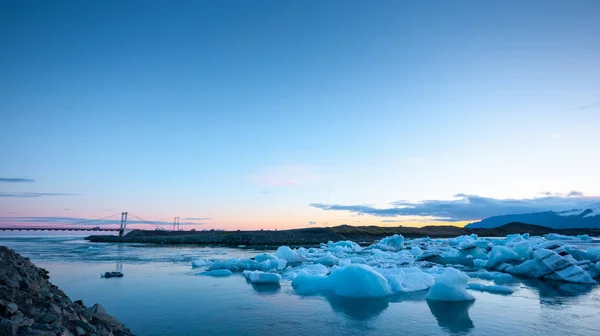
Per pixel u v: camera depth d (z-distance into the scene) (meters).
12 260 9.69
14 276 7.70
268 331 9.12
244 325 9.68
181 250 40.16
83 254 33.38
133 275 19.31
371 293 13.56
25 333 4.98
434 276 18.92
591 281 17.08
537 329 9.29
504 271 21.58
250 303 12.41
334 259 26.88
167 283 16.69
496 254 22.77
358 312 11.12
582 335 8.80
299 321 10.09
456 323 9.87
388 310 11.39
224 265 21.72
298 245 53.81
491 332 9.03
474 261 25.80
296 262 27.88
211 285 16.20
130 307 11.84
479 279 18.67
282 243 59.31
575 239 64.94
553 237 67.19
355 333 8.94
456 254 31.91
